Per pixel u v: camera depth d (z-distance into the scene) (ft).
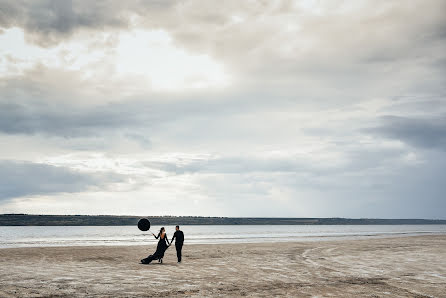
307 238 189.26
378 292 32.63
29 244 129.08
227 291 32.27
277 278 40.83
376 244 114.83
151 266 52.42
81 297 28.73
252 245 107.34
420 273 46.42
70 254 72.84
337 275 43.78
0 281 36.58
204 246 102.63
